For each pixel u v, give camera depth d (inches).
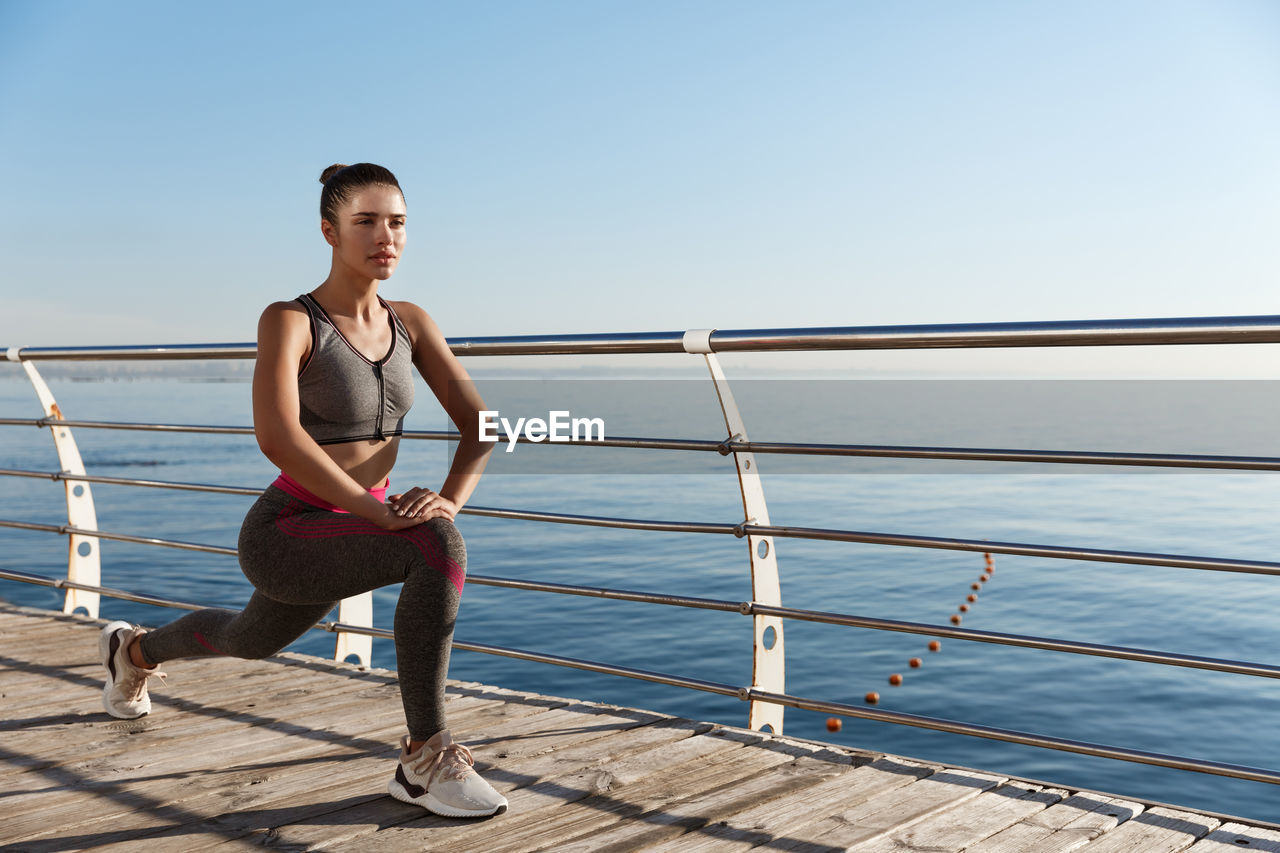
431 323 84.3
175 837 72.2
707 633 332.5
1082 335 73.2
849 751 91.1
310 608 82.0
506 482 885.2
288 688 113.5
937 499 773.3
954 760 234.2
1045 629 356.2
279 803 78.8
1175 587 428.5
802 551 525.7
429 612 74.2
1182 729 252.2
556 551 498.3
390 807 77.9
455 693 112.8
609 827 74.0
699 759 89.4
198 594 399.9
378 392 76.9
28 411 2105.1
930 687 289.7
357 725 99.7
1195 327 68.6
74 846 70.6
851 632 350.6
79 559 153.6
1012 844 70.4
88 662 125.1
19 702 107.8
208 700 108.4
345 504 71.8
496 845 70.7
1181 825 74.0
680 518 641.6
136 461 1094.4
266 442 71.1
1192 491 854.5
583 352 102.1
